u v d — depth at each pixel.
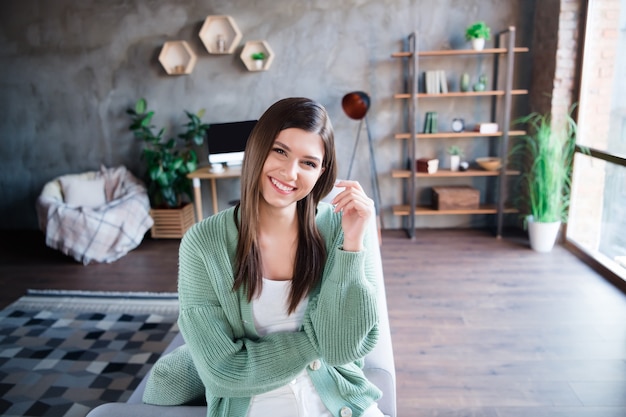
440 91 4.14
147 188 4.68
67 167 4.84
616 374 2.25
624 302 2.93
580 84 3.70
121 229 4.05
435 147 4.46
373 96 4.38
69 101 4.68
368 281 1.08
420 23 4.22
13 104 4.73
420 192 4.57
